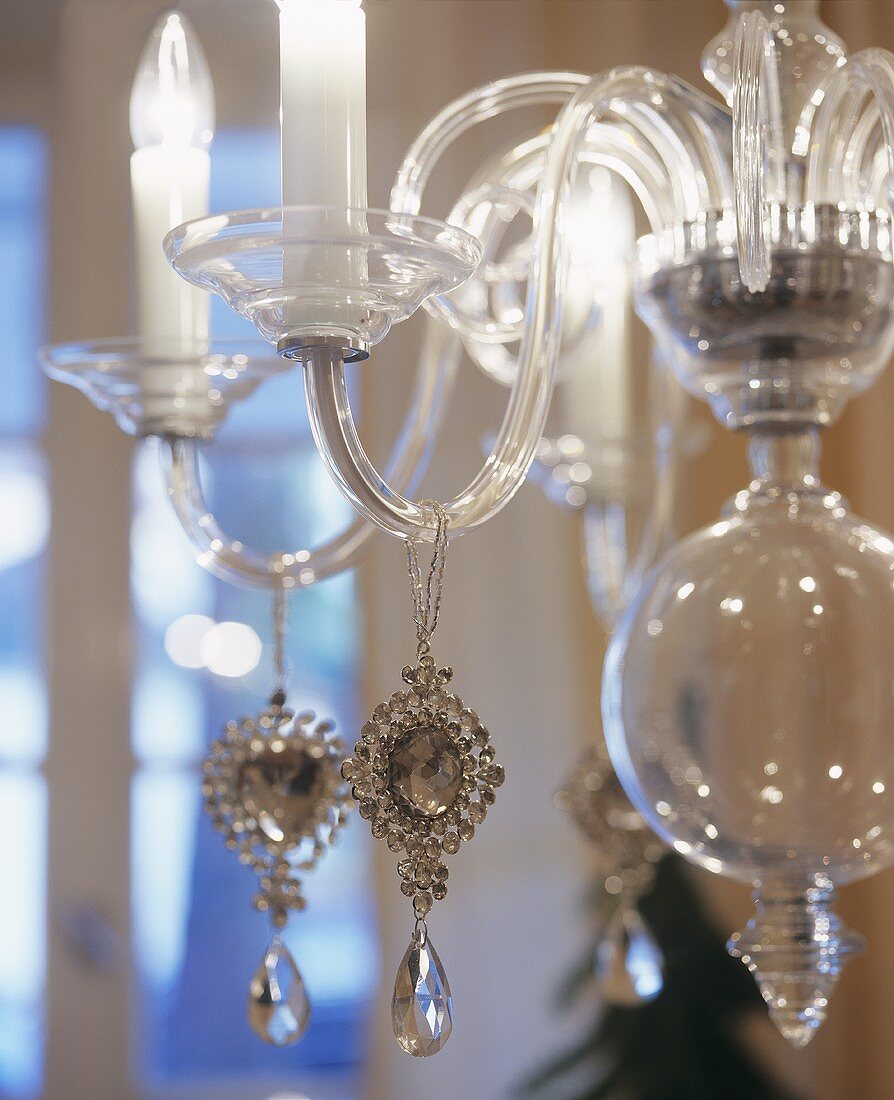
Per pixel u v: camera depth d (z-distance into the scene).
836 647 0.61
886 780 0.61
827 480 1.74
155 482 2.25
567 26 2.12
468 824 0.50
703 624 0.63
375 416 2.09
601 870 1.88
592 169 0.92
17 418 2.26
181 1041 2.16
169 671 2.23
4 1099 2.13
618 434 1.14
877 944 1.74
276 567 0.76
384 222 0.46
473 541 2.08
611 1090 1.58
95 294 2.27
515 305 0.90
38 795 2.20
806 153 0.63
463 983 2.02
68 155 2.29
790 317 0.62
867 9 1.50
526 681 2.06
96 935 2.17
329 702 2.23
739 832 0.62
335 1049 2.13
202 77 0.74
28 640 2.22
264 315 0.49
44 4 2.30
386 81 2.08
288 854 0.72
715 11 2.10
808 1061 1.79
